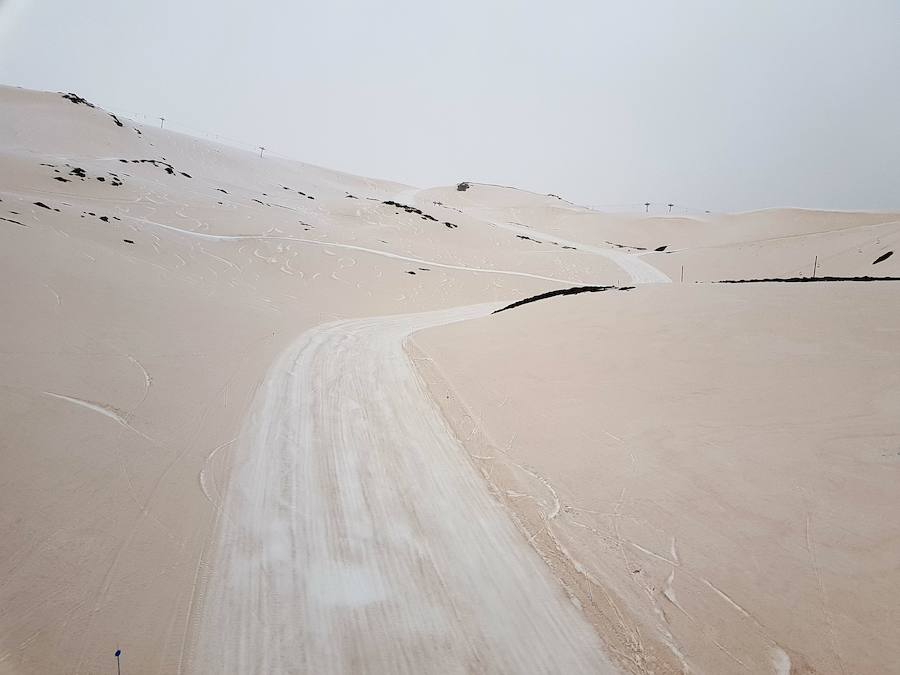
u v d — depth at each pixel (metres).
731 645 3.57
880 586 3.63
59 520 4.46
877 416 5.42
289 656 3.57
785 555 4.14
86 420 6.14
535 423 7.42
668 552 4.52
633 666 3.56
